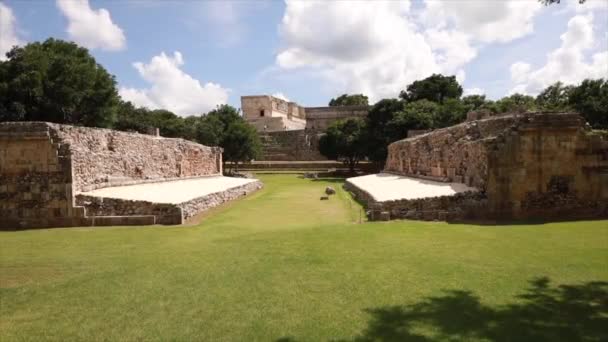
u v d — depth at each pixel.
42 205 15.25
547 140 15.38
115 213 15.11
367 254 9.37
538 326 5.46
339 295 6.74
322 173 49.62
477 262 8.62
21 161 15.44
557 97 54.34
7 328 5.71
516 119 16.11
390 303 6.35
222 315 6.02
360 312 6.02
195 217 16.31
